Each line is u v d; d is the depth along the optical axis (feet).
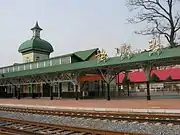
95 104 86.17
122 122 48.47
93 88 142.92
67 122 52.70
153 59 88.99
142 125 44.37
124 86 190.08
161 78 152.97
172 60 89.15
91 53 154.20
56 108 80.28
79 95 127.85
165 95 134.62
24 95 169.99
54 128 39.75
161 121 46.55
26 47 208.33
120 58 100.37
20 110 76.95
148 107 67.31
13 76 149.38
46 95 156.35
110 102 92.22
